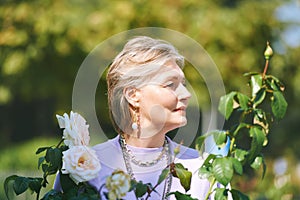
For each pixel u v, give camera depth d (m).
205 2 17.28
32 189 3.88
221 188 3.74
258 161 3.77
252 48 17.27
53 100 21.59
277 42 17.95
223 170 3.63
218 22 17.09
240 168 3.64
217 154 3.74
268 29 17.70
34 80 18.36
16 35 17.88
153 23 16.92
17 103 21.75
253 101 3.82
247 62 16.91
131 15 16.86
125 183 3.44
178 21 17.00
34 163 15.75
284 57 17.84
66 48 17.50
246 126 3.76
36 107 21.83
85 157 3.64
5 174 10.45
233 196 3.73
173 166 3.65
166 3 17.08
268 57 3.86
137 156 3.93
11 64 18.02
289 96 19.02
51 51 17.88
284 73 18.12
